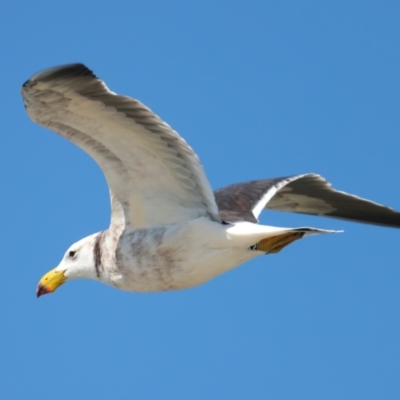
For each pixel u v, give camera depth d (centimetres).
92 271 1430
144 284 1359
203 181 1275
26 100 1194
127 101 1192
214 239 1295
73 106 1202
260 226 1277
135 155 1272
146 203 1320
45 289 1465
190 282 1341
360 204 1574
